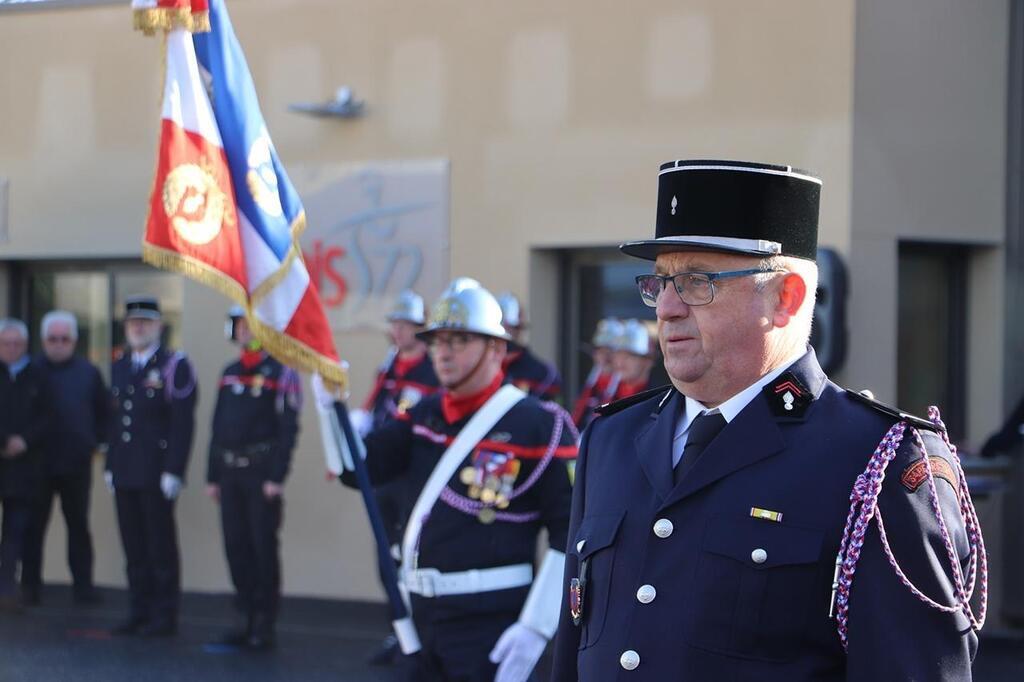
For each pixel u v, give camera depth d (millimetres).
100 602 13117
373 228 12180
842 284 10180
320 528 12453
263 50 12586
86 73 13383
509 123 11742
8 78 13648
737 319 3410
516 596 5867
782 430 3355
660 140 11164
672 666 3270
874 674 3062
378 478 6258
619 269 11812
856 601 3119
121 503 11836
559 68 11547
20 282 14086
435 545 5898
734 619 3215
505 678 5586
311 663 10570
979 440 11211
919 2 10766
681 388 3500
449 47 11953
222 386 11180
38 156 13547
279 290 5977
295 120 12477
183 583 13070
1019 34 11094
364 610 12305
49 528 13844
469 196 11883
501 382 6152
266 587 11062
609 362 11195
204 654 10898
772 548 3211
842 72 10500
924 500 3154
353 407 12234
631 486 3555
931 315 11281
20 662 10625
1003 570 10844
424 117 12047
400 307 10531
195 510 13008
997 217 11125
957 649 3100
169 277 13484
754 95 10828
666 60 11148
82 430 12914
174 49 5781
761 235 3395
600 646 3447
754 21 10828
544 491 5914
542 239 11609
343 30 12312
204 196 5820
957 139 10945
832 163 10531
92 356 13875
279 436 10992
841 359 10203
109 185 13312
